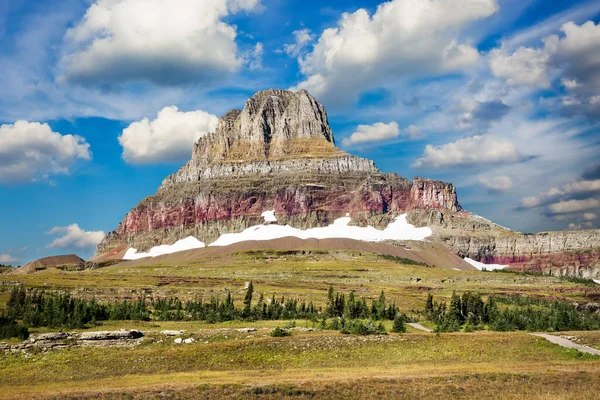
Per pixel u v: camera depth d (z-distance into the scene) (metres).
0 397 96.62
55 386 108.44
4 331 149.88
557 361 120.31
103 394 95.31
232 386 97.25
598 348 131.88
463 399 89.69
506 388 95.06
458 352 128.25
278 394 92.81
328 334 145.88
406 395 91.88
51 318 174.12
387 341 136.00
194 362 124.00
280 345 132.50
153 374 117.69
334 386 96.69
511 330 178.88
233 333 149.75
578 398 89.06
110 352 132.12
